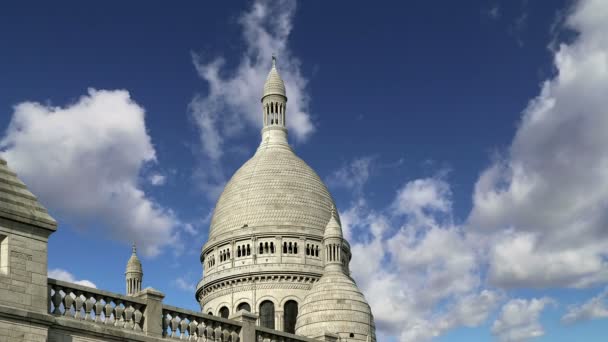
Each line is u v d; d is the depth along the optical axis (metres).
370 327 96.75
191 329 45.00
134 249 130.38
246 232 126.06
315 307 96.94
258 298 122.25
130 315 42.22
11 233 38.34
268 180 131.25
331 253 107.00
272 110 141.62
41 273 38.88
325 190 134.38
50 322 38.25
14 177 39.97
